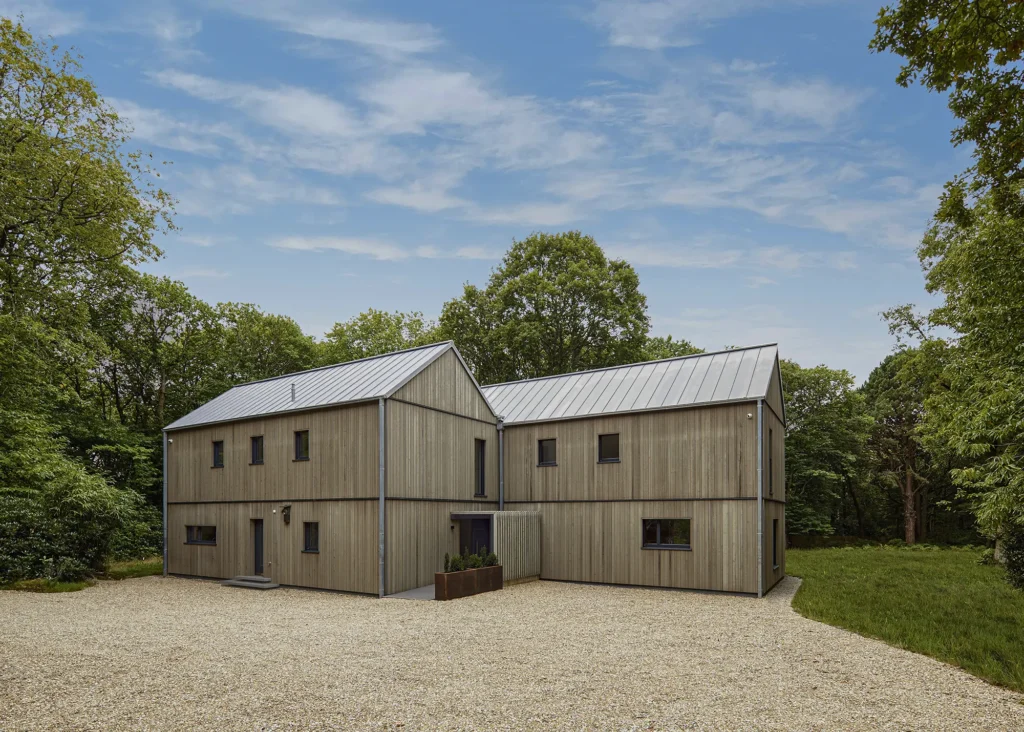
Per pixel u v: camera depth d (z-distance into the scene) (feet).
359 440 58.29
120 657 30.73
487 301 126.31
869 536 149.28
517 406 73.82
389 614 45.16
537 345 118.01
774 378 64.54
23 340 65.46
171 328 111.24
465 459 66.69
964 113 28.66
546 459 69.36
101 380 107.24
